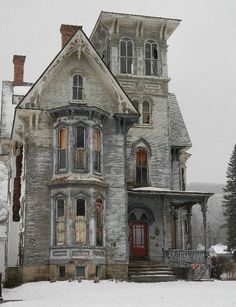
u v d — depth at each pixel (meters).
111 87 30.69
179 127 36.81
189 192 31.23
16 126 31.44
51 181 28.28
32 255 27.52
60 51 29.89
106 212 29.09
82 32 30.38
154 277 28.70
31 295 22.20
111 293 21.88
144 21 35.62
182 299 18.98
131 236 32.22
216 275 34.56
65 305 17.17
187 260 30.83
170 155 35.03
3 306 17.09
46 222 28.08
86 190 27.98
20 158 33.06
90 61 30.78
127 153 33.41
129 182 32.91
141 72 35.41
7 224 35.00
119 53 35.44
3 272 36.59
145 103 34.97
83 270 27.31
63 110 28.62
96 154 29.31
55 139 28.95
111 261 28.61
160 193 30.88
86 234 27.67
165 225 31.08
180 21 36.16
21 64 40.72
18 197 32.78
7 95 38.34
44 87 29.61
